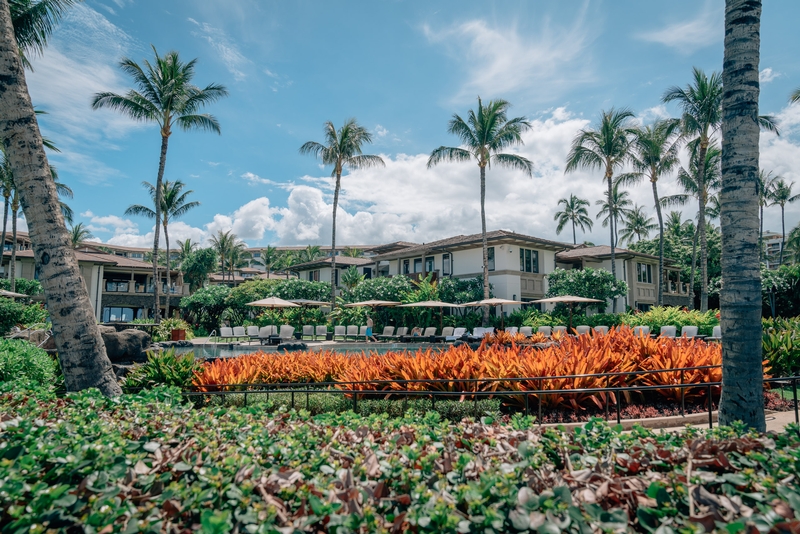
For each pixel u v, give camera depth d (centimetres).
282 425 398
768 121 2819
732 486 237
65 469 245
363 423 400
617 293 3164
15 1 1194
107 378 589
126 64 2644
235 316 3838
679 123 2998
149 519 196
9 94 562
